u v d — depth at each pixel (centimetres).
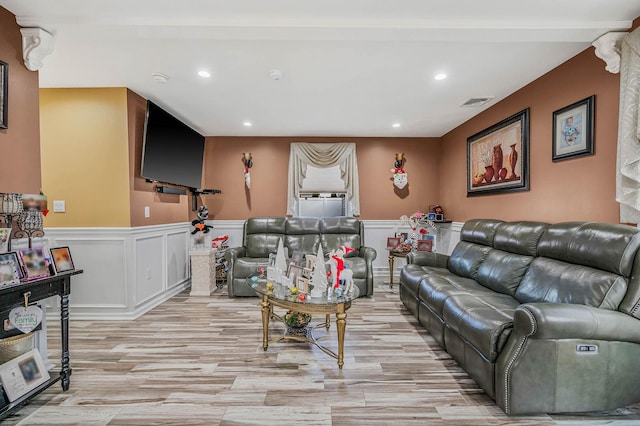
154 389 195
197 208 490
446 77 289
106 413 173
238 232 522
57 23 199
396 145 527
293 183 514
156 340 267
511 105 330
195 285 408
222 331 287
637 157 187
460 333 207
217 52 242
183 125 407
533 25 203
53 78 288
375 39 216
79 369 219
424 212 530
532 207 299
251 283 275
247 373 214
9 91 193
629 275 176
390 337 275
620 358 168
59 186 310
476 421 167
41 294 176
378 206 529
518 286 246
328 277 263
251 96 336
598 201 227
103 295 315
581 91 242
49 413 173
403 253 438
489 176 371
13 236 191
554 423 165
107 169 311
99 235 312
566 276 206
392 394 191
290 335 259
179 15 197
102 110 310
